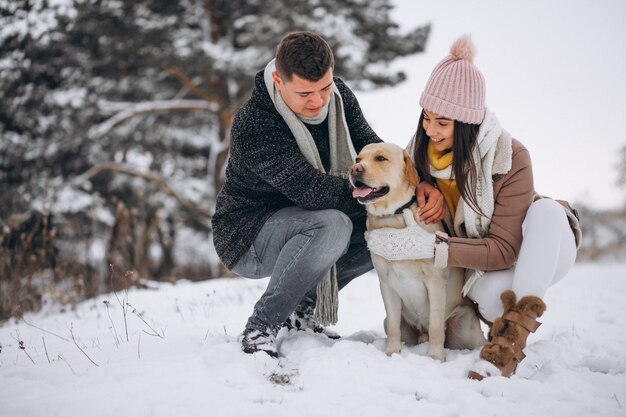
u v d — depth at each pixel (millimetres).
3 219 10992
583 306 4676
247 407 2170
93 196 12227
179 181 13734
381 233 2885
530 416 2127
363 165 2891
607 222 18703
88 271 7934
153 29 12039
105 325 4332
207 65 11922
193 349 2896
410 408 2203
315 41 2850
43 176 12102
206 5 13062
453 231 3072
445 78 2818
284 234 2963
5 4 11523
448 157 2951
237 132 2986
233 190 3090
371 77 13469
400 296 3062
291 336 3119
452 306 3045
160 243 12922
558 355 2848
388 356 2852
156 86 13875
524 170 2842
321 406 2201
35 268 6629
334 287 3102
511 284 2824
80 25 11758
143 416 2102
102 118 13547
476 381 2438
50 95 11938
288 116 2986
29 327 4652
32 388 2453
